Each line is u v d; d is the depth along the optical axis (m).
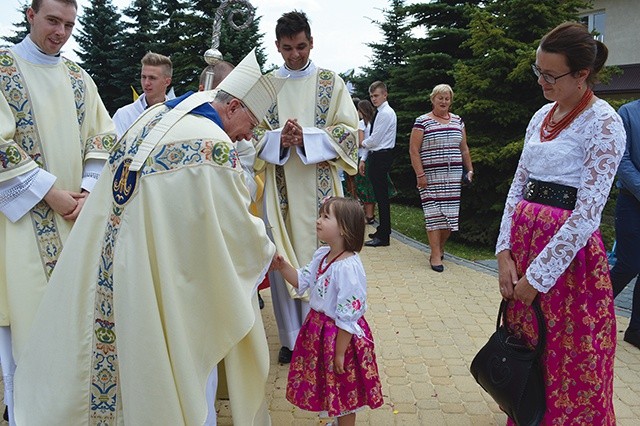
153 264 2.07
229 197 2.11
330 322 2.53
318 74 3.62
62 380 2.20
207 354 2.18
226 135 2.18
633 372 3.54
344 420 2.62
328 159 3.48
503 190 7.29
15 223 2.61
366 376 2.51
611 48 14.52
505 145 7.48
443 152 5.86
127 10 18.34
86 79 2.95
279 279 3.53
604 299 2.22
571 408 2.26
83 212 2.27
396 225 9.22
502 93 7.62
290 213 3.55
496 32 7.48
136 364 2.04
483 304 4.96
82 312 2.21
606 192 2.09
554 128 2.26
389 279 5.83
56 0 2.63
